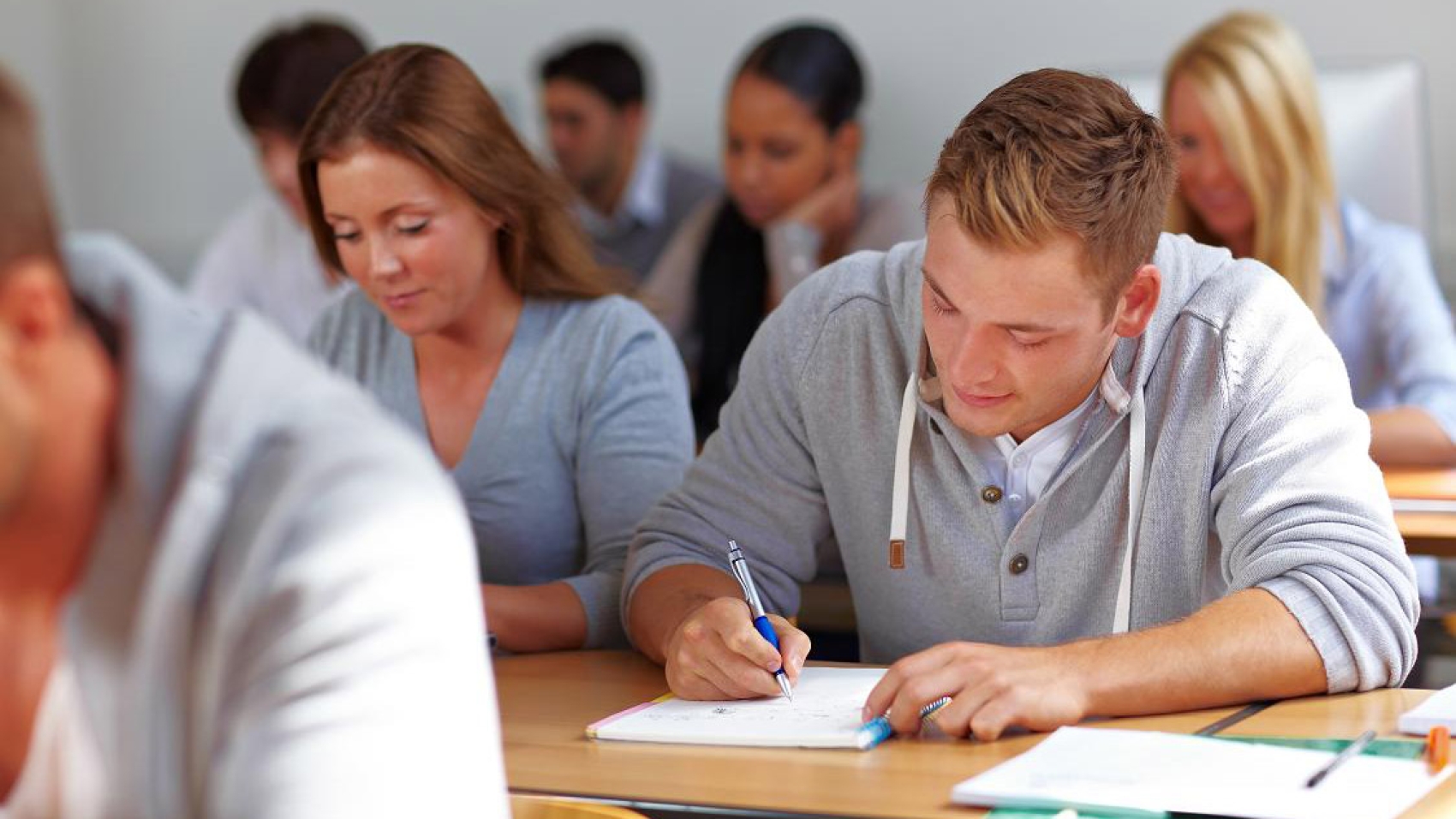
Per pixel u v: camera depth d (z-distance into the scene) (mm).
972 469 1729
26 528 794
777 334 1889
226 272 3939
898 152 4613
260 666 792
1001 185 1455
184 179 5246
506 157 2049
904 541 1803
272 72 3455
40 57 5277
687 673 1604
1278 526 1595
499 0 4945
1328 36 4230
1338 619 1522
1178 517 1713
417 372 2174
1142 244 1528
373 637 803
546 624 1898
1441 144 4156
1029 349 1519
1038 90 1508
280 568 792
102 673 805
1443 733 1331
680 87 4820
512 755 1446
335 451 816
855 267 1873
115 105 5273
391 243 1980
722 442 1916
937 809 1256
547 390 2137
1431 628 2836
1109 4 4387
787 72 3975
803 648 1610
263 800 784
